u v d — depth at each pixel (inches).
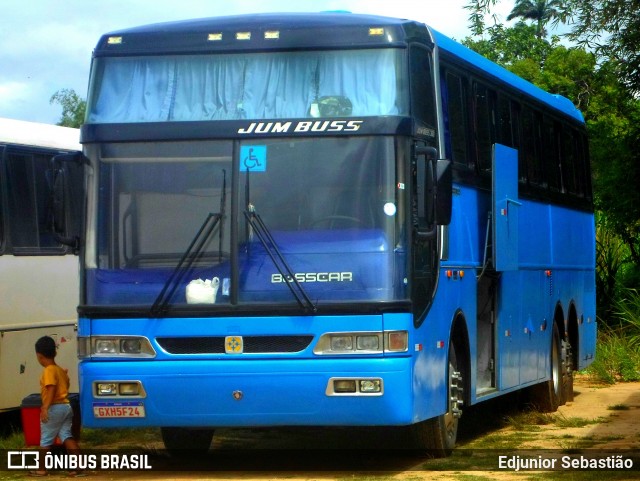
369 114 390.6
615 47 663.1
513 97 560.7
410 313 385.1
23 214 550.3
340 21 402.3
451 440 445.4
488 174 505.0
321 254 385.4
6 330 533.0
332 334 381.4
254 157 392.5
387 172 386.3
